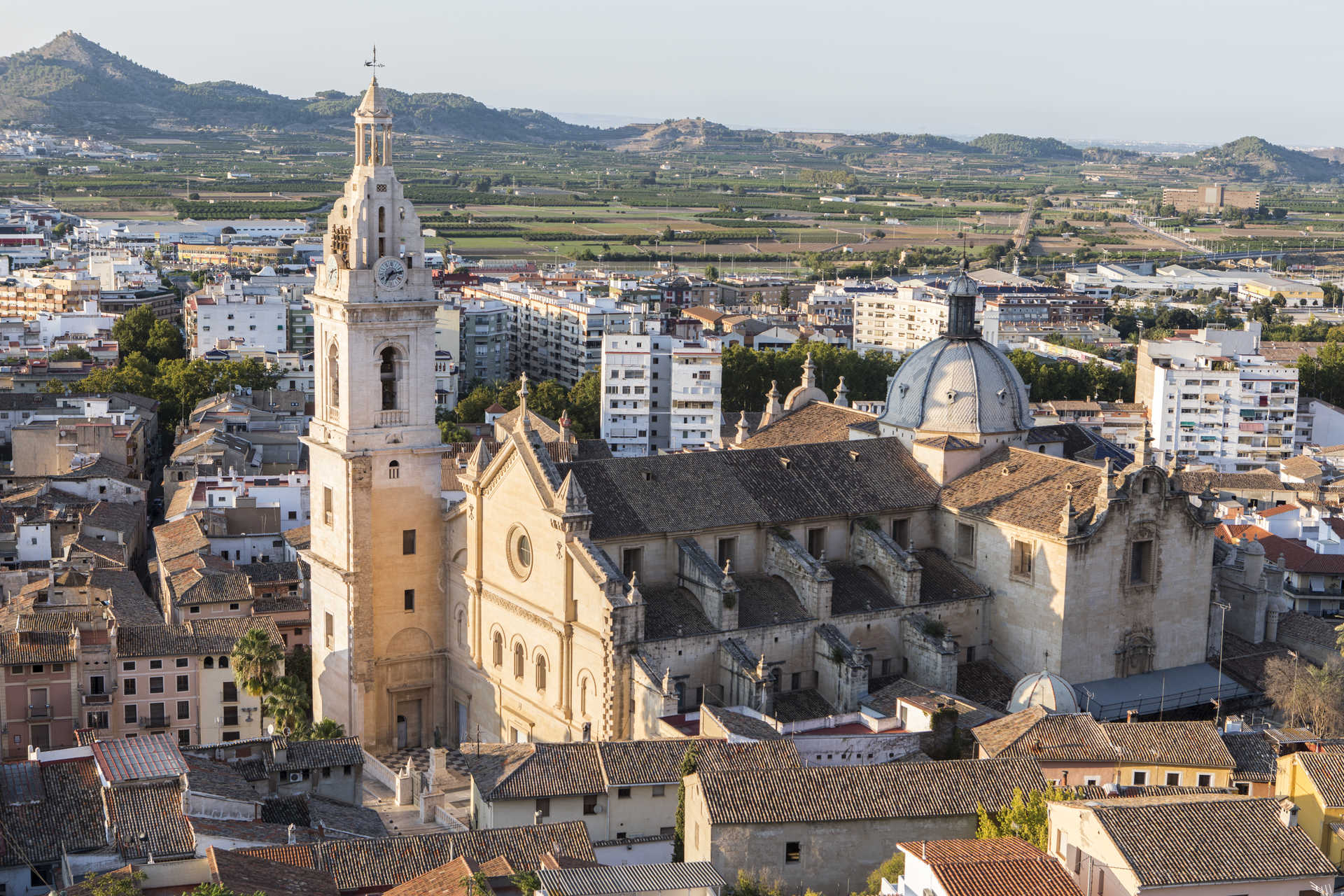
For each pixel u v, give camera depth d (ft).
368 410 499.51
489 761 389.80
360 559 501.56
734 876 322.96
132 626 576.20
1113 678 471.62
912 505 494.18
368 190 492.54
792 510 477.36
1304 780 333.01
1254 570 518.78
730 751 357.61
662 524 459.73
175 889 327.06
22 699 548.72
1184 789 367.66
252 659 526.57
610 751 385.09
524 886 297.33
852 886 329.31
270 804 387.96
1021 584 470.39
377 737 513.86
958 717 417.49
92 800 364.79
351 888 322.96
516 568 479.00
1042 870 285.43
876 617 469.16
